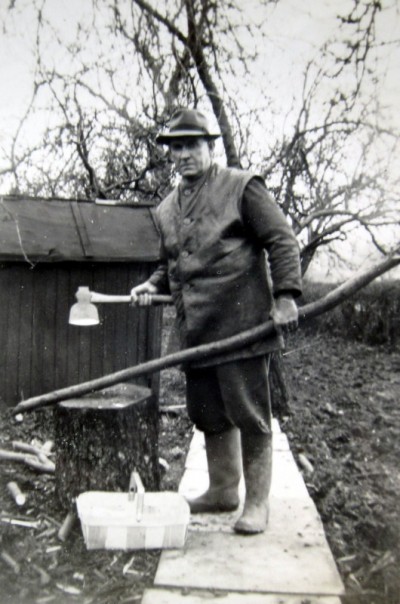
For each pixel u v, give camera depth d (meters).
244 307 2.96
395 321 10.65
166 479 4.11
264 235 2.91
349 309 11.15
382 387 7.62
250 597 2.46
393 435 5.38
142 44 5.58
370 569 2.74
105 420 3.25
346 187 6.75
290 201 6.99
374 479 4.12
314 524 3.16
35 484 3.80
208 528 3.12
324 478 4.13
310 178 7.23
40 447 4.71
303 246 7.90
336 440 5.23
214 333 3.01
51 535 3.10
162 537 2.87
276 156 6.68
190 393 3.23
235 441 3.31
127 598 2.52
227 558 2.78
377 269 2.85
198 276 3.01
